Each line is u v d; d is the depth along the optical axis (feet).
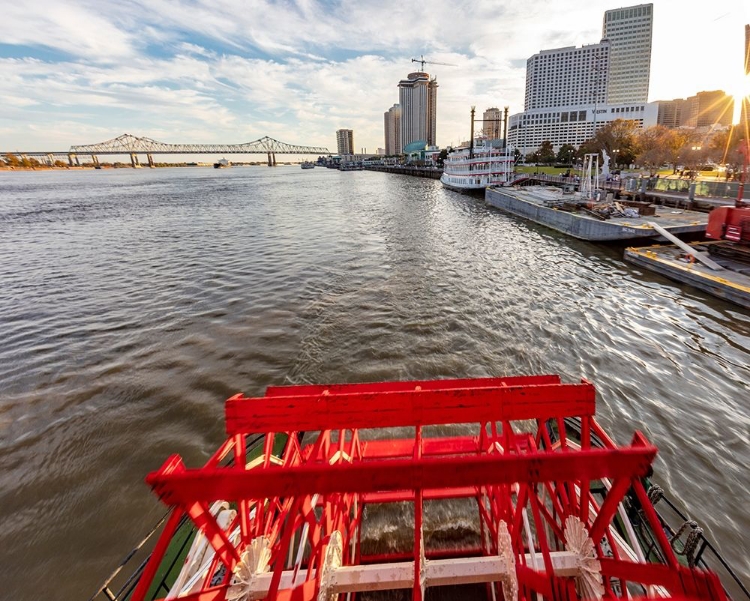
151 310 68.90
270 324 61.77
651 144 235.40
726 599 15.01
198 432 39.27
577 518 21.75
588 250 106.01
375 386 29.01
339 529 24.26
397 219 167.94
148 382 47.24
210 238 129.70
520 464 18.60
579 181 203.72
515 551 22.57
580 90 620.08
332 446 31.12
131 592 23.77
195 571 21.99
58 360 52.95
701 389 44.65
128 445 37.73
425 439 32.81
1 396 45.62
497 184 241.14
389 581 21.04
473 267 92.38
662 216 115.44
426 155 652.48
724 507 30.40
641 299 70.13
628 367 49.08
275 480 18.12
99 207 222.69
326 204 228.22
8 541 28.76
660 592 21.13
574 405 24.81
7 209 215.72
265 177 616.80
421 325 60.39
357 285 79.77
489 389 24.57
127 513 30.83
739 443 36.81
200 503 18.43
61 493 32.73
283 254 106.42
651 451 18.45
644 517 24.67
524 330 58.80
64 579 26.20
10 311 69.67
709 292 70.49
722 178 173.88
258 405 24.58
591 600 19.80
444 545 27.99
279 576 18.06
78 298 75.36
